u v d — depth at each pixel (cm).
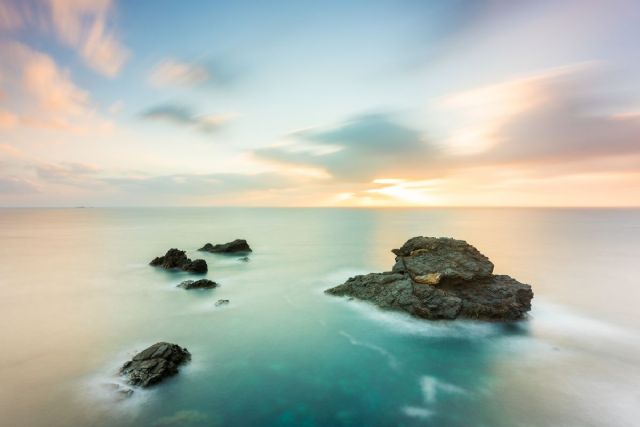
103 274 5306
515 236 11700
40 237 10325
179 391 2139
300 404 2052
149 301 3959
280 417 1928
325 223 18300
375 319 3350
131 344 2814
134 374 2222
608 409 2044
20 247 8144
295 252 7781
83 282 4812
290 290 4444
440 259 3838
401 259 4172
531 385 2288
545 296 4409
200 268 5503
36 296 4131
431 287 3519
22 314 3506
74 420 1850
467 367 2516
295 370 2438
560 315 3603
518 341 2933
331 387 2238
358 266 6144
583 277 5534
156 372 2228
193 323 3294
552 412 2003
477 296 3478
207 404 2020
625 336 3084
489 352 2744
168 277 5150
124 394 2075
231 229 14100
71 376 2291
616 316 3594
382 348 2786
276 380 2303
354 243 9531
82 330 3105
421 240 4231
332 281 4975
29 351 2672
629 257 7456
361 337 2980
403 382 2306
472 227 15625
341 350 2747
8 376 2291
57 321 3322
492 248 8862
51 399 2030
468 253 3934
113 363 2478
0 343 2820
